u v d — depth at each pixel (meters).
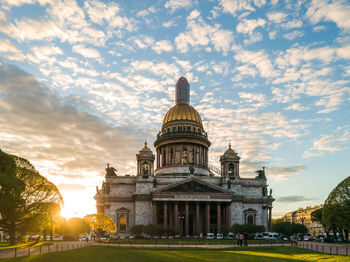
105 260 58.53
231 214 149.12
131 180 155.50
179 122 177.50
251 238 131.38
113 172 159.62
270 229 155.25
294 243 107.50
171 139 171.62
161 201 142.88
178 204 147.62
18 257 61.56
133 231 131.38
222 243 100.62
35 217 95.50
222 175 161.00
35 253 69.69
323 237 134.62
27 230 98.25
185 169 165.88
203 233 138.12
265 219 154.75
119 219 148.88
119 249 79.56
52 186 100.12
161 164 174.75
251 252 73.56
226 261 57.47
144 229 130.50
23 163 96.00
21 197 90.12
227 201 142.12
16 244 94.69
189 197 141.00
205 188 142.75
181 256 64.44
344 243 113.81
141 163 154.12
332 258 60.25
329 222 118.25
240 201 150.88
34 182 95.38
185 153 172.25
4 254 67.62
